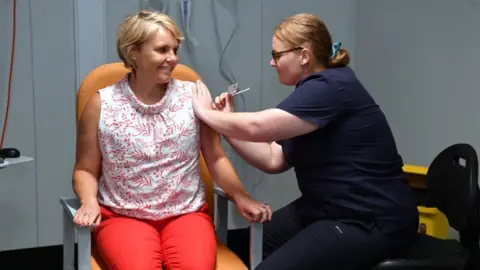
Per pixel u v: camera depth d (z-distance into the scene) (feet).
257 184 9.89
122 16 8.68
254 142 5.70
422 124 8.40
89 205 4.84
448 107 7.86
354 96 5.19
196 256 4.74
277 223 6.20
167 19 5.10
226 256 5.19
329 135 5.23
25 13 8.20
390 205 5.17
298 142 5.39
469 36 7.45
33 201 8.66
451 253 5.29
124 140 5.09
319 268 5.08
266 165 5.91
